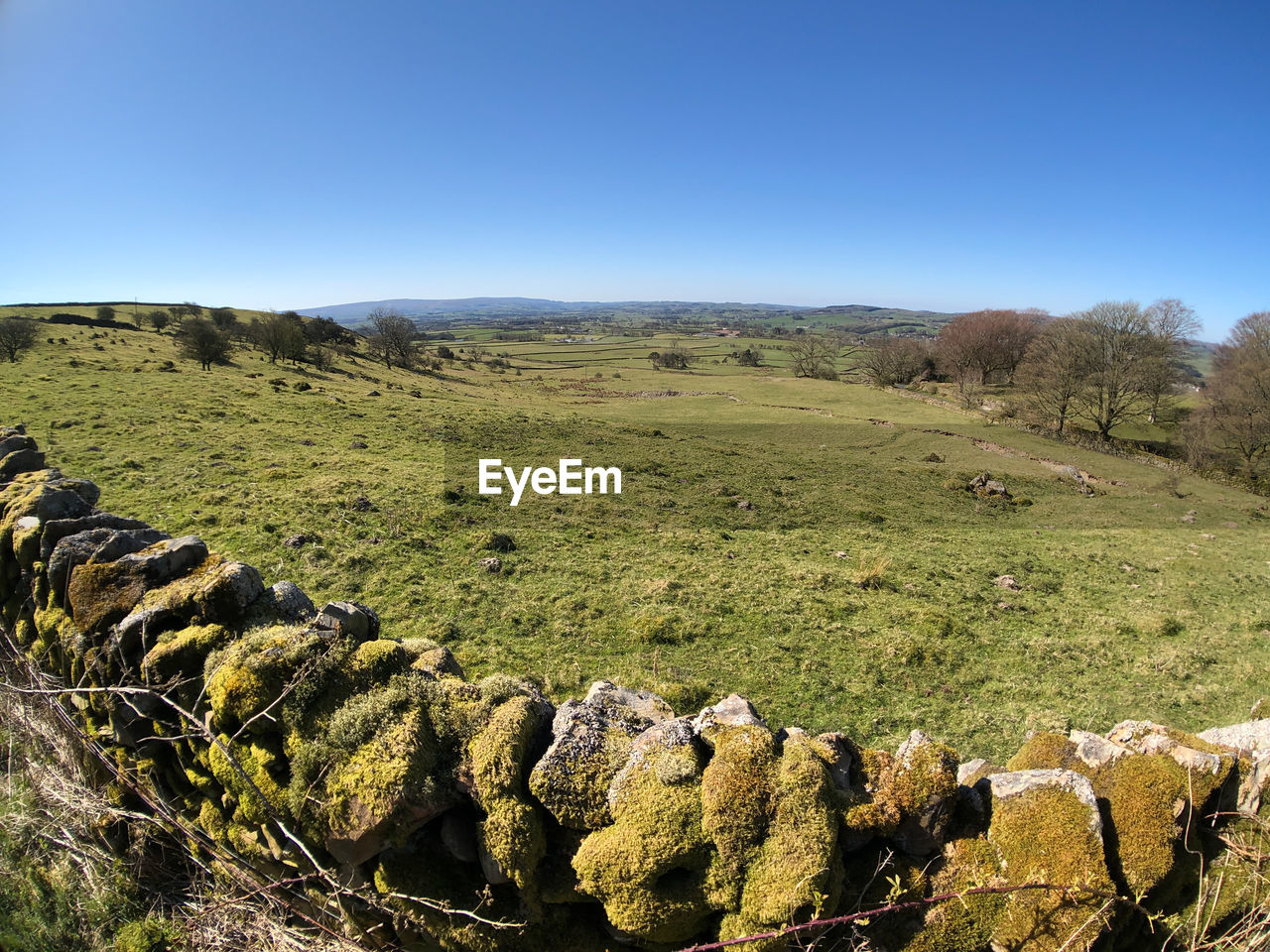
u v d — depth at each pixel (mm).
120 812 5109
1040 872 3654
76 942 4777
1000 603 20094
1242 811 4094
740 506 29938
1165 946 3859
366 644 4797
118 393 37250
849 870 3840
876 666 14508
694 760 3982
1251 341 65000
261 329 68625
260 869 4688
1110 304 64062
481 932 3914
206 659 4898
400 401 48062
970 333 96688
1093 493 44250
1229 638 18547
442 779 4031
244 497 20734
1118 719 13180
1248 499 45938
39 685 5734
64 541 6152
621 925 3645
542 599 16312
